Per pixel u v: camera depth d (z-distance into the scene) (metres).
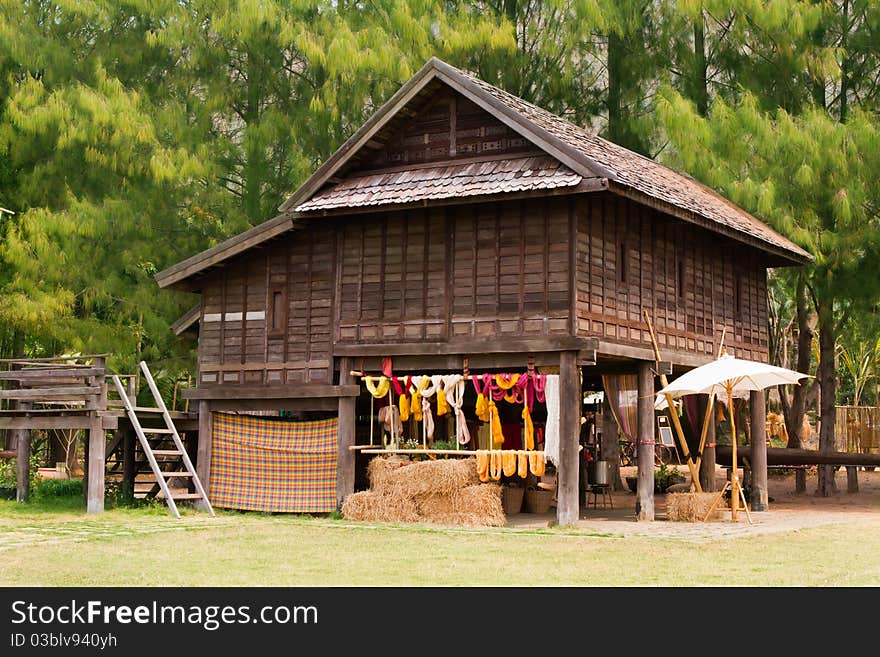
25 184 24.69
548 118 19.02
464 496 16.66
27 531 14.91
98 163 24.14
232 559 12.27
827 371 25.55
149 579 10.73
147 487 23.95
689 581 10.85
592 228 17.17
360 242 18.34
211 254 19.14
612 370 19.95
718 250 21.52
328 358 18.41
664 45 26.38
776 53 24.33
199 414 19.47
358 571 11.41
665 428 28.56
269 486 18.75
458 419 17.38
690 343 20.05
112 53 25.11
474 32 24.52
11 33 23.72
